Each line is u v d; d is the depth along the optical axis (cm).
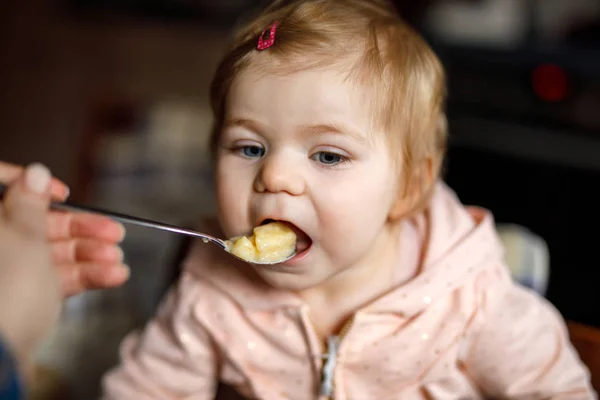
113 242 78
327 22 81
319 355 85
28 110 257
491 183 188
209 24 259
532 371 86
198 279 92
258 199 76
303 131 74
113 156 262
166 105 266
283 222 77
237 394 98
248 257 75
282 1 91
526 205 182
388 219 87
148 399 91
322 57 76
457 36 213
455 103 195
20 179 57
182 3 259
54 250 77
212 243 92
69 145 255
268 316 87
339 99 74
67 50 261
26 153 252
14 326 53
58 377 133
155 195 254
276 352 87
